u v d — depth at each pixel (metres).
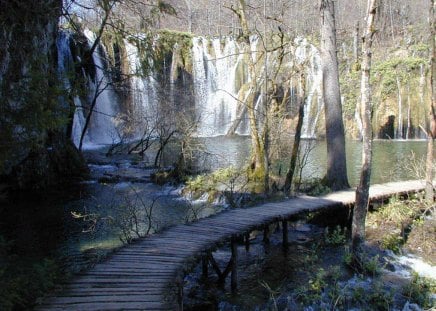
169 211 12.91
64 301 5.09
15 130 5.76
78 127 27.17
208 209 13.13
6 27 6.34
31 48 6.79
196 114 26.66
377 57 34.06
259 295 7.30
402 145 27.17
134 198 14.51
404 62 32.03
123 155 23.98
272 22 16.08
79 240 10.23
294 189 13.80
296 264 8.59
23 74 6.18
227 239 7.73
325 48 12.86
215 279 8.09
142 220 11.72
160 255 6.78
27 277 5.80
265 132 14.01
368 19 7.25
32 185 15.58
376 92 32.66
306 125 32.66
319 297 6.96
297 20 18.00
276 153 17.47
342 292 7.05
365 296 6.97
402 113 31.77
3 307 4.56
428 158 11.10
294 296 7.09
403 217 10.58
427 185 11.16
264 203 10.76
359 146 27.28
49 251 9.41
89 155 23.62
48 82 5.98
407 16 36.47
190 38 34.41
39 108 5.59
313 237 10.48
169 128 21.72
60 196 14.77
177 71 32.94
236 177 14.80
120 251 7.00
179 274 5.96
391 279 7.68
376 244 9.30
